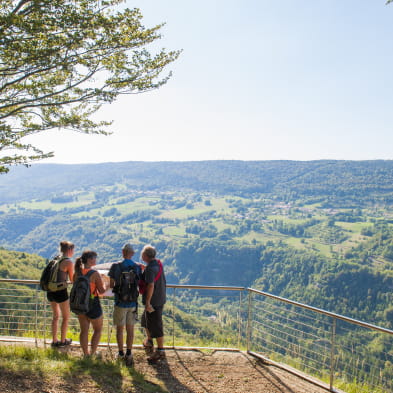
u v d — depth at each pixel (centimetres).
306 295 13825
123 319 561
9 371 445
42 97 719
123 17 636
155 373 558
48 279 590
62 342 621
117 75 702
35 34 605
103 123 778
